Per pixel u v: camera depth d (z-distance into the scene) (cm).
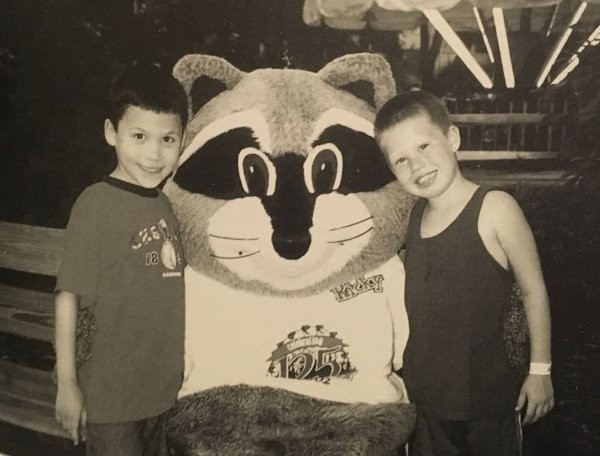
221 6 174
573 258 169
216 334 184
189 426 185
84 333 178
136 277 175
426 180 169
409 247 175
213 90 176
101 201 172
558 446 176
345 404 183
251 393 184
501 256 169
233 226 179
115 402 178
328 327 182
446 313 172
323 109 173
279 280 180
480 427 176
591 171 165
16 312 204
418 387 179
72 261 171
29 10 186
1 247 202
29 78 189
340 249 178
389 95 170
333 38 171
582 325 171
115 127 176
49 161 191
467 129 168
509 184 167
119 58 180
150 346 178
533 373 173
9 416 205
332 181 175
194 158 178
